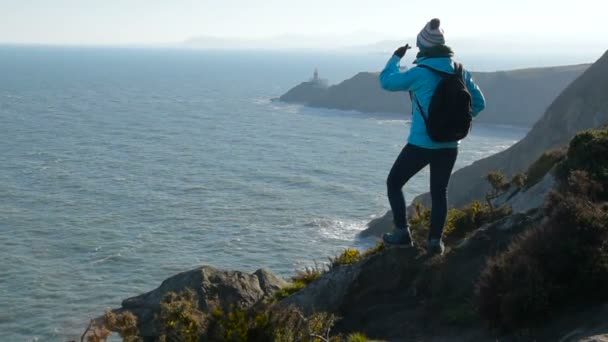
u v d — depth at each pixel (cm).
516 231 939
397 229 943
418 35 845
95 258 4578
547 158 1459
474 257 918
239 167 8131
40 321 3550
